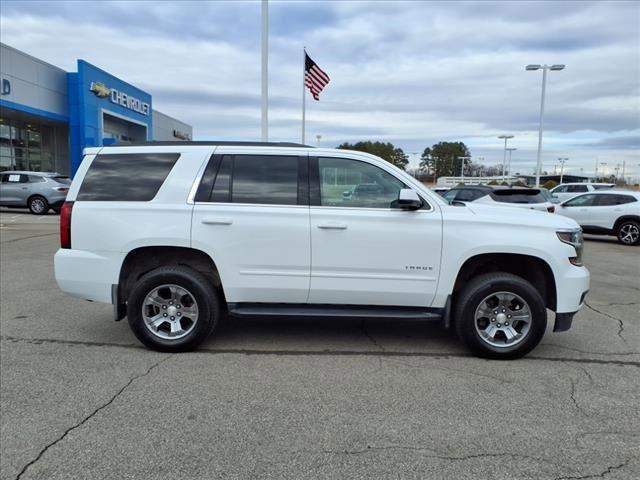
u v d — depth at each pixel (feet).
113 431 10.58
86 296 15.28
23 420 11.01
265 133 46.96
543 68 106.63
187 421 11.05
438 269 14.87
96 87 94.12
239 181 15.21
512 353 14.90
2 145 86.12
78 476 9.00
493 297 14.99
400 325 18.70
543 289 15.65
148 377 13.42
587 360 15.17
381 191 15.23
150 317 15.30
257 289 15.07
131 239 14.87
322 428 10.82
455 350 15.94
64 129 102.01
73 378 13.30
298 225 14.80
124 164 15.52
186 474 9.10
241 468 9.32
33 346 15.81
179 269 15.11
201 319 15.10
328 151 15.42
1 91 74.28
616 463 9.61
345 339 16.92
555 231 14.83
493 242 14.65
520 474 9.22
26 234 44.21
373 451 9.95
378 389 12.86
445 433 10.68
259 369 14.10
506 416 11.46
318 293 15.10
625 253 41.11
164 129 145.79
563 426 11.03
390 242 14.79
